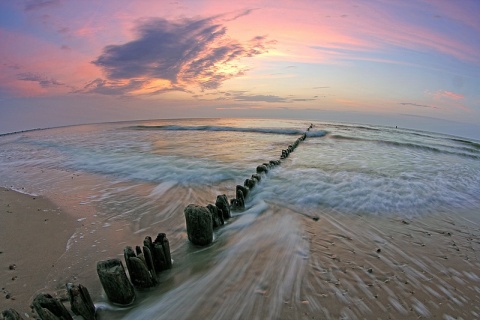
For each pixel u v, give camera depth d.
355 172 11.07
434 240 5.89
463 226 6.62
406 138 24.45
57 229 6.36
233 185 9.70
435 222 6.81
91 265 4.93
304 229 6.34
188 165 12.47
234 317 3.76
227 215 6.96
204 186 9.60
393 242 5.77
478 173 11.95
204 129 31.89
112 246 5.60
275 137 23.77
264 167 10.53
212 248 5.59
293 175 10.58
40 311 3.17
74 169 12.51
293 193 8.66
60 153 17.02
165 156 14.65
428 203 7.98
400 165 12.65
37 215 7.18
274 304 3.97
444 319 3.69
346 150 16.67
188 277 4.68
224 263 5.05
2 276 4.57
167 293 4.30
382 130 32.56
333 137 23.56
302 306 3.91
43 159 15.24
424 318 3.70
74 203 8.08
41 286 4.32
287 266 4.91
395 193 8.66
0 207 7.78
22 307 3.84
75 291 3.56
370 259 5.11
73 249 5.46
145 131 31.05
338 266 4.88
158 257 4.73
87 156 15.48
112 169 12.20
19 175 11.80
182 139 22.47
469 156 16.73
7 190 9.55
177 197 8.57
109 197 8.59
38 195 8.89
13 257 5.16
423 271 4.75
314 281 4.47
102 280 3.95
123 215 7.19
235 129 31.12
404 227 6.49
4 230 6.30
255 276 4.65
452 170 12.16
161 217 7.07
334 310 3.83
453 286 4.37
